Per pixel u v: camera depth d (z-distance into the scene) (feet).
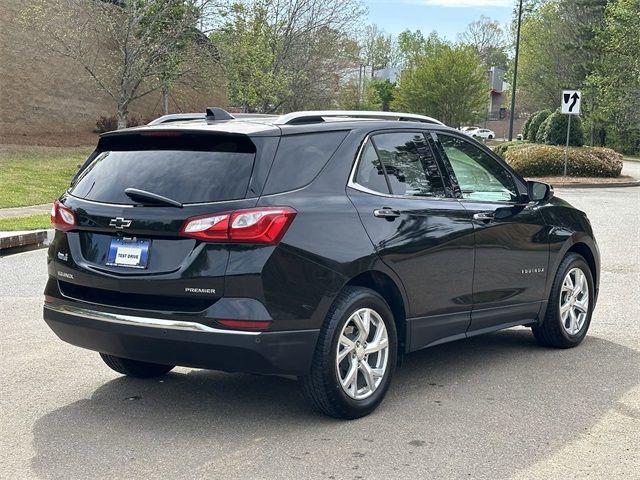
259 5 107.76
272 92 104.22
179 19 76.13
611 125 204.95
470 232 18.63
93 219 15.75
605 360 21.03
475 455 14.34
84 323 15.67
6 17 91.25
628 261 37.70
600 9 205.57
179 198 14.97
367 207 16.38
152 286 14.84
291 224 14.88
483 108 228.63
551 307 21.59
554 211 21.86
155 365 19.11
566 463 14.03
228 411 16.78
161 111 114.73
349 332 15.98
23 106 94.02
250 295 14.46
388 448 14.64
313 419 16.24
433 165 18.62
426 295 17.58
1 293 29.91
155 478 13.30
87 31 84.38
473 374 19.63
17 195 61.52
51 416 16.47
